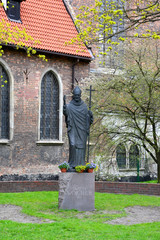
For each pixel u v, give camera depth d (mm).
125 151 32281
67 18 32031
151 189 20422
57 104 30250
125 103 24875
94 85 25688
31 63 28500
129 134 25188
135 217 14820
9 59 27516
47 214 14836
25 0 28984
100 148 26312
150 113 24750
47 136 29844
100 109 25281
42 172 28781
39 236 11195
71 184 15727
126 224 13516
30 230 11883
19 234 11445
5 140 27375
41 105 29516
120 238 11109
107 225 12875
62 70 30141
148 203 17750
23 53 28094
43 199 18297
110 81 25016
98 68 33031
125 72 25641
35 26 29516
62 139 30031
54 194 19906
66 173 15703
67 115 16016
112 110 25406
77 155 16078
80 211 15594
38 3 31219
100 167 29484
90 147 27438
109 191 21062
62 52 29297
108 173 28609
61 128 30062
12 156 27453
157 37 14836
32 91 28531
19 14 29031
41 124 29531
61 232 11719
